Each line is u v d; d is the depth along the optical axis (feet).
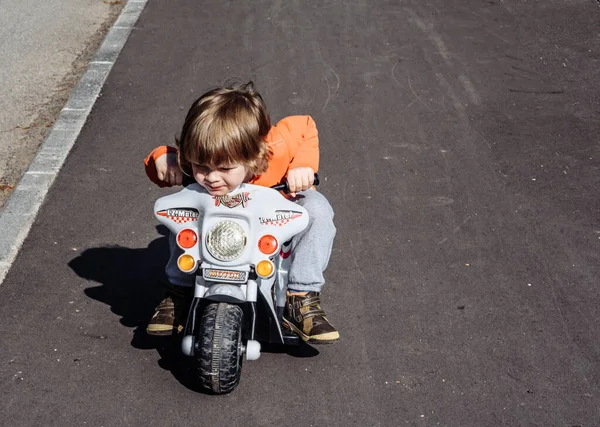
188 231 11.38
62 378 12.46
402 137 21.45
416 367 12.96
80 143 20.52
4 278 14.96
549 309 14.56
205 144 10.67
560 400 12.30
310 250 12.41
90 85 24.17
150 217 17.30
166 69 25.44
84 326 13.74
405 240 16.70
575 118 22.68
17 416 11.62
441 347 13.47
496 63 26.35
